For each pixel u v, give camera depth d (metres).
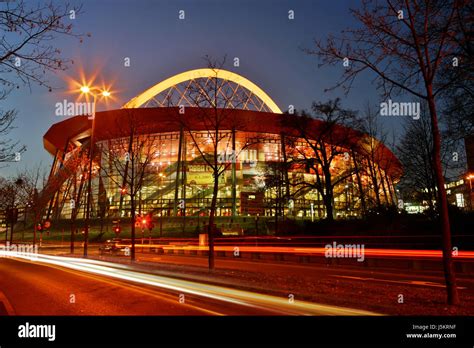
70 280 17.56
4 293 13.89
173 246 47.88
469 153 21.08
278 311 9.67
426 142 27.14
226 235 57.81
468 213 27.78
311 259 29.44
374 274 19.62
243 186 82.31
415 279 17.11
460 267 21.03
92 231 77.38
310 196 81.94
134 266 22.77
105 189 81.88
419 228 29.88
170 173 85.12
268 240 41.84
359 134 37.03
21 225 93.75
